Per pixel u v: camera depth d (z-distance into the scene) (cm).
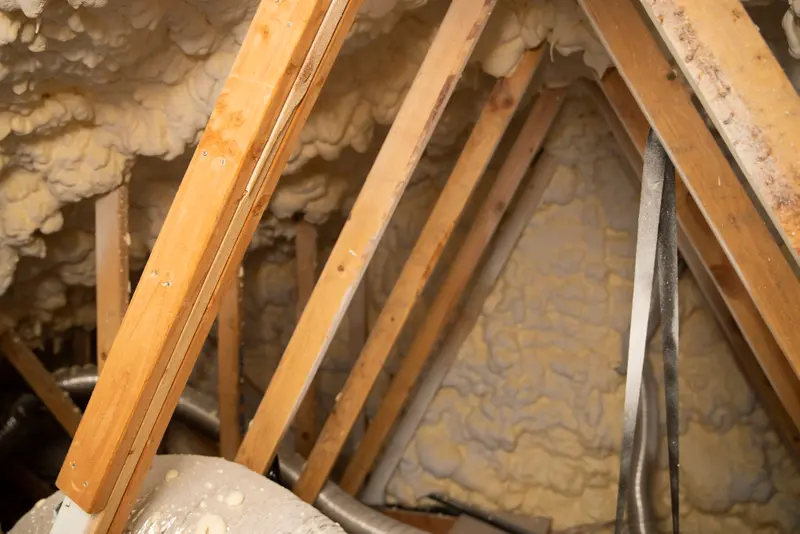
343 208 308
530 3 204
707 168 146
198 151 116
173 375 128
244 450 182
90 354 323
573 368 291
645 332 150
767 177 106
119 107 203
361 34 201
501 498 300
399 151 165
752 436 272
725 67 106
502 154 291
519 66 210
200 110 205
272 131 115
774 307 141
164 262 120
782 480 269
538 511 296
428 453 309
